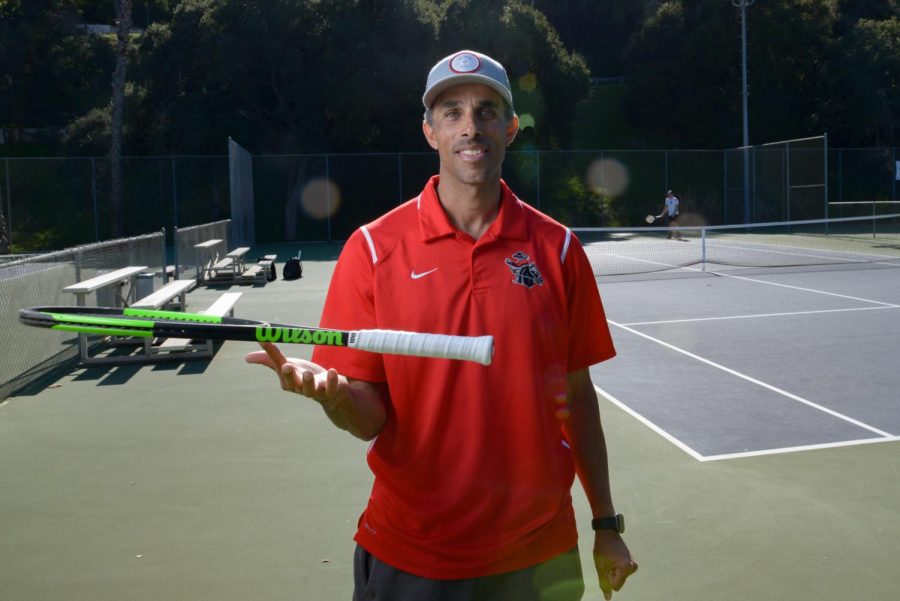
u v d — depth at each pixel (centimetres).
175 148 3044
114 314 179
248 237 2589
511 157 3041
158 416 636
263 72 3034
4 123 4197
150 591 353
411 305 193
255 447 554
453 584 191
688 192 3150
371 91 2862
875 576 360
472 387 189
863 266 1680
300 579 362
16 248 2645
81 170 2709
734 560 377
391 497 197
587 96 3397
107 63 4328
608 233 2928
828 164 3338
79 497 466
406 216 202
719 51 3847
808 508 438
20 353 754
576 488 474
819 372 755
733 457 521
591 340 214
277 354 168
